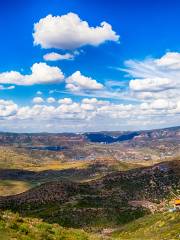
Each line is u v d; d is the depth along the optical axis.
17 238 33.19
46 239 35.62
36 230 36.97
